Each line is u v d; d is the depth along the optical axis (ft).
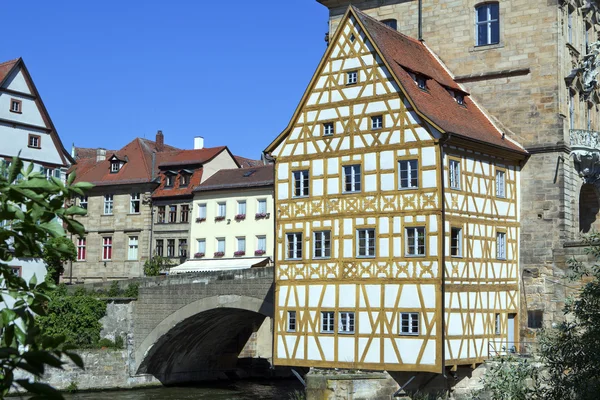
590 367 65.57
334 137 116.26
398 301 108.17
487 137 120.16
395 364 107.34
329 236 115.24
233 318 162.20
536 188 125.08
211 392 156.46
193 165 198.59
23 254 23.39
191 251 193.26
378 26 123.34
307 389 104.68
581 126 134.82
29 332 20.90
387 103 112.06
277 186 121.08
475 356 111.24
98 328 159.02
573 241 120.47
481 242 115.34
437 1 135.74
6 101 150.00
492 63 130.62
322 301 114.42
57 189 22.45
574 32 133.69
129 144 217.97
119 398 144.66
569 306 69.26
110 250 206.39
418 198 108.37
